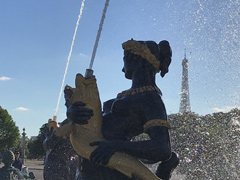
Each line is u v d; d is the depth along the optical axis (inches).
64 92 136.1
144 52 93.9
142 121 88.3
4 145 2378.2
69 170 154.3
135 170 82.1
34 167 1357.0
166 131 84.4
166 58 97.4
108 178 86.4
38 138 1567.4
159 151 80.7
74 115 84.7
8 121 2416.3
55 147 154.2
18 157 380.5
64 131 86.5
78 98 86.7
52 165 154.4
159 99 89.0
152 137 82.9
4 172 170.9
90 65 94.5
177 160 97.0
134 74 94.4
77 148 84.5
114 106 89.8
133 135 91.0
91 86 87.7
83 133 84.8
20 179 179.9
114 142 81.5
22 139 1323.8
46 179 155.9
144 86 91.4
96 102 87.4
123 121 88.6
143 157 81.0
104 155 79.6
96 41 97.6
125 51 97.4
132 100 88.7
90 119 86.3
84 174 88.8
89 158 81.7
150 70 94.2
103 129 88.0
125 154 81.9
